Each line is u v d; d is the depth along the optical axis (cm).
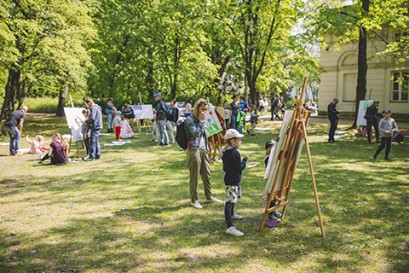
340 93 2572
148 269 395
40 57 1627
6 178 849
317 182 784
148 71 2678
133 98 2691
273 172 486
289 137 468
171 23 2230
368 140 1427
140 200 663
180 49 2438
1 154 1219
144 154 1195
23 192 725
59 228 523
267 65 2398
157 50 2530
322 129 1883
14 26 1470
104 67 2506
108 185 779
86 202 654
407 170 902
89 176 870
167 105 1417
